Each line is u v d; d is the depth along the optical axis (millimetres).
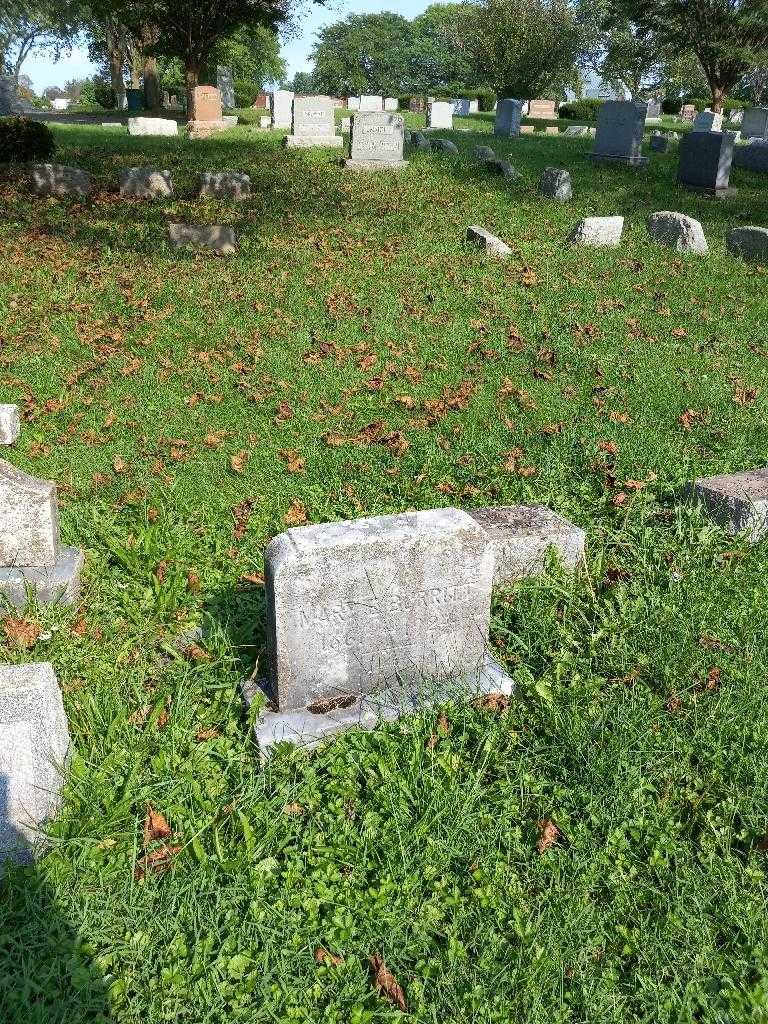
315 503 5668
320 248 12727
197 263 11609
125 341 8742
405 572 3711
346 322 9523
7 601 4359
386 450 6539
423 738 3625
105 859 3018
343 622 3678
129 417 7055
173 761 3436
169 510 5457
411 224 14461
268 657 3828
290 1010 2596
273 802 3242
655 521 5492
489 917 2891
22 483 4355
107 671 3998
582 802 3348
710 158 18156
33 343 8594
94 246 12305
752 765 3480
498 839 3199
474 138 27078
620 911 2932
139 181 16141
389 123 19219
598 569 4871
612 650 4156
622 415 7281
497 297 10641
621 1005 2637
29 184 16031
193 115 30234
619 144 21812
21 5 37219
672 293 11352
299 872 3037
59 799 3168
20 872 2939
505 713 3803
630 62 43219
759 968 2734
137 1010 2566
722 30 33500
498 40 44250
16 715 2941
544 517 4945
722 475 5656
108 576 4738
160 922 2801
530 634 4309
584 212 15891
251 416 7172
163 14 28875
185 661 4086
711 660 4113
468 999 2627
